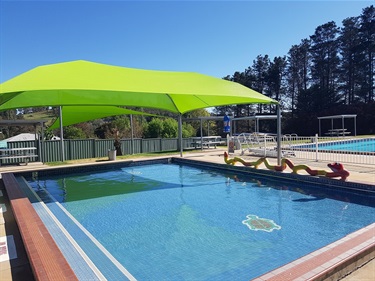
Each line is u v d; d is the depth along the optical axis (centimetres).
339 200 683
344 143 1862
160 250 429
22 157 1350
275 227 514
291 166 881
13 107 970
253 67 4859
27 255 349
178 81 830
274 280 256
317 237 464
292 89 4544
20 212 486
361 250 314
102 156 1653
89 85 614
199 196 759
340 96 3991
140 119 3259
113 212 631
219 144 2375
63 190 873
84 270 329
